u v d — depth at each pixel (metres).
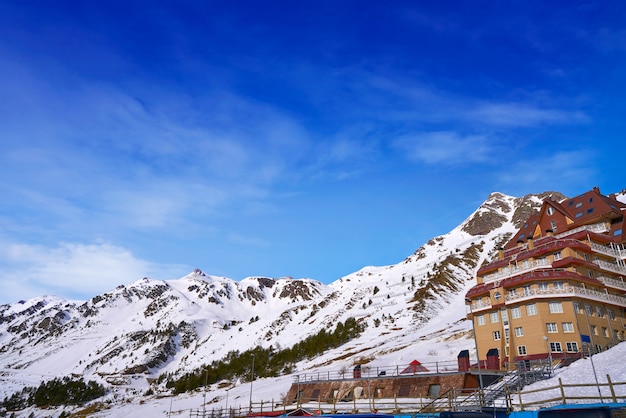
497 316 77.12
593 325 69.56
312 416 41.72
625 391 40.69
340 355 144.75
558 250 78.44
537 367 56.66
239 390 132.00
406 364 92.62
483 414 29.41
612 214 85.56
